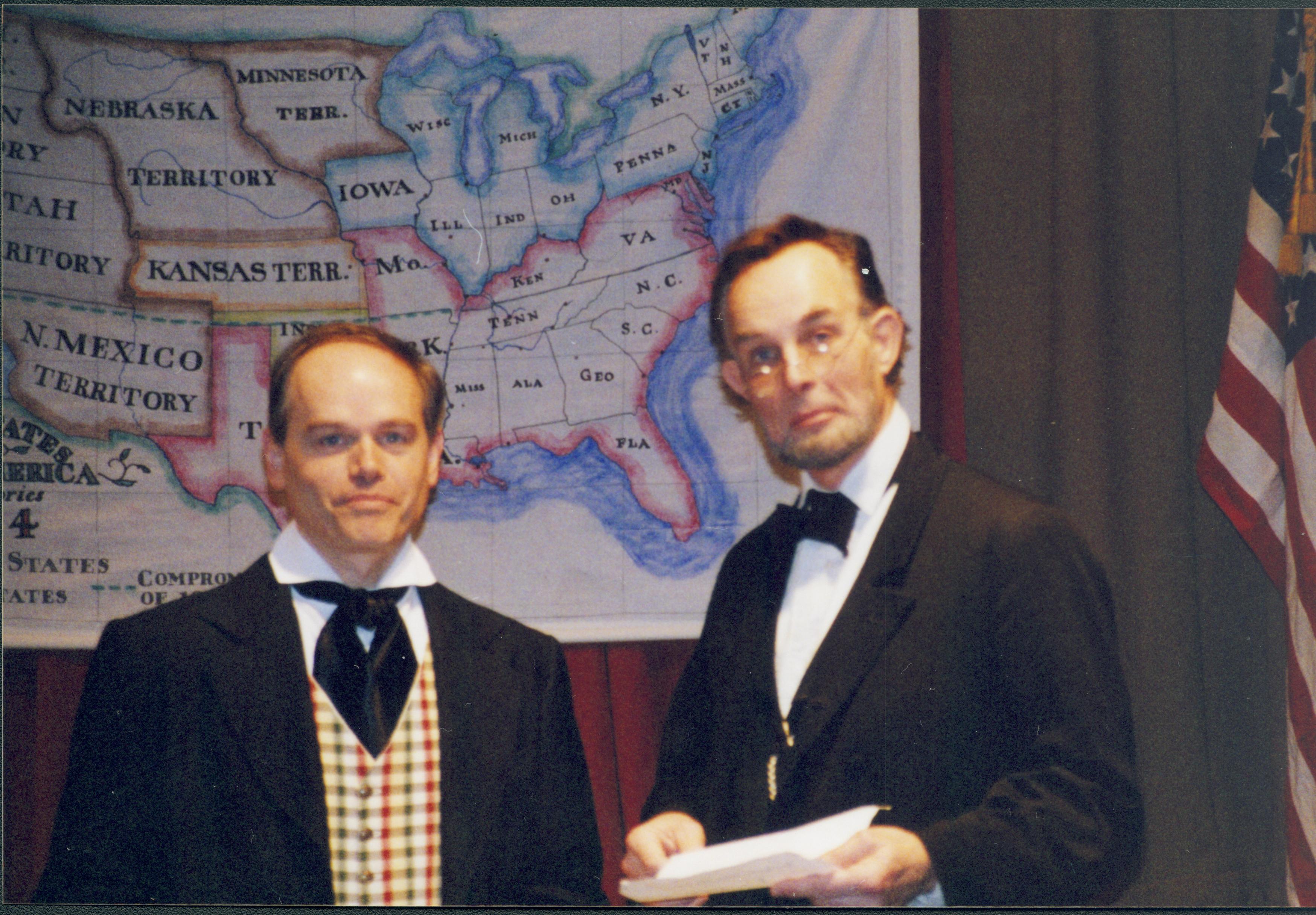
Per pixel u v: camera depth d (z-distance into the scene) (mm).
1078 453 2281
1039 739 1869
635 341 2293
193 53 2334
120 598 2238
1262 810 2295
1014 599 1910
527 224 2316
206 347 2287
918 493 2012
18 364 2264
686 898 2014
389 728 1997
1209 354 2350
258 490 2262
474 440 2277
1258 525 2209
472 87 2340
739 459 2262
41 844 2223
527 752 2049
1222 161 2377
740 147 2311
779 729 1949
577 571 2258
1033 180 2340
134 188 2307
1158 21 2363
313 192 2318
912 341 2254
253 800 1956
